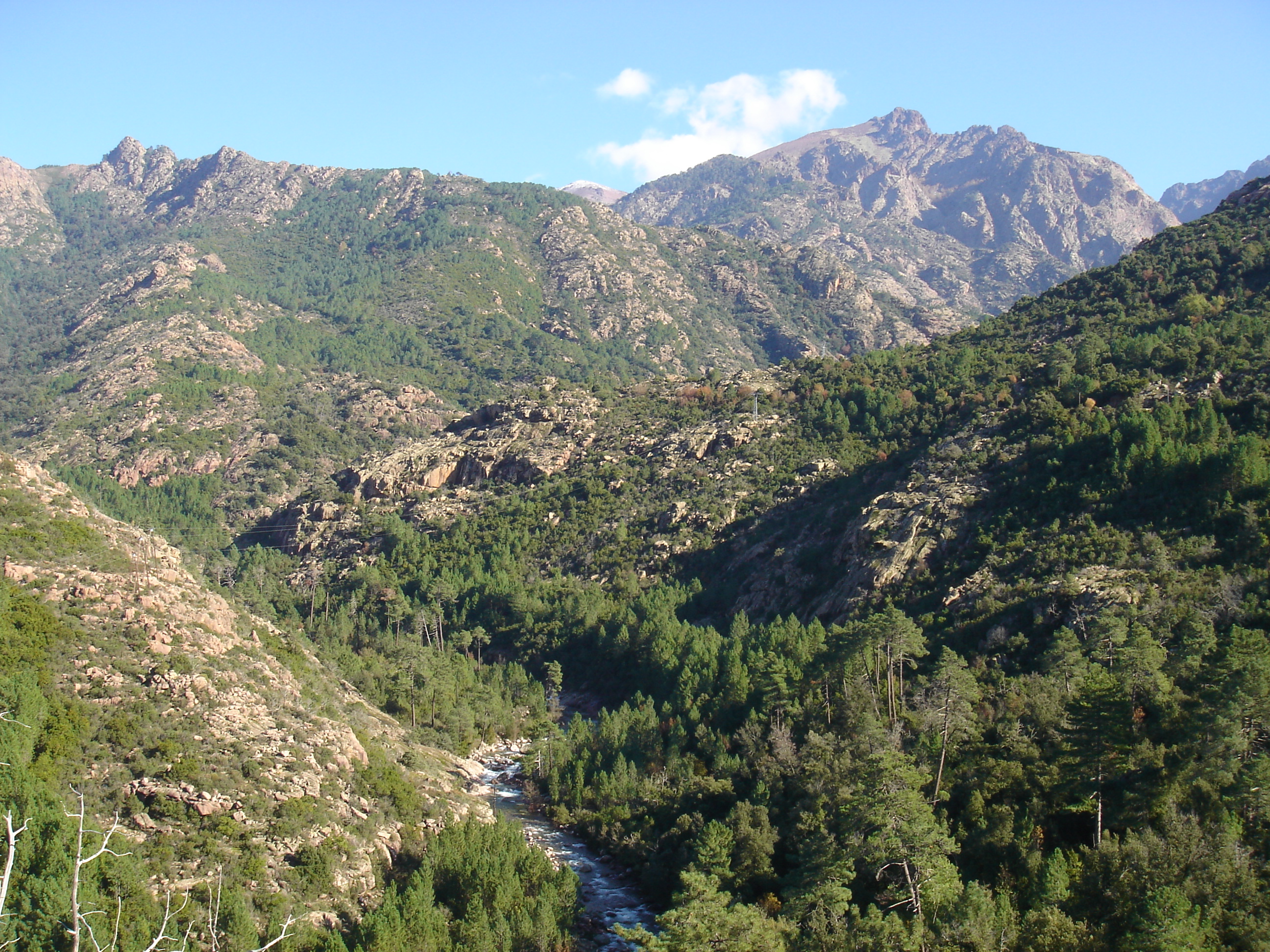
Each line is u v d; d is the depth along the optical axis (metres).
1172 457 115.69
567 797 106.00
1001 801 77.75
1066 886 64.12
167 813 68.94
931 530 130.00
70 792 66.75
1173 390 136.50
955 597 115.88
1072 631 95.94
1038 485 128.25
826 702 102.81
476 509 199.75
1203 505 109.00
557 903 76.00
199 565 179.62
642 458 198.50
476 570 175.62
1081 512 118.75
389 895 70.62
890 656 98.44
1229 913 57.72
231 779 74.06
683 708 115.62
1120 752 75.00
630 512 183.00
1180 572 101.69
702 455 191.62
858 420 185.00
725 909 66.75
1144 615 96.56
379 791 85.12
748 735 101.00
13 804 58.81
